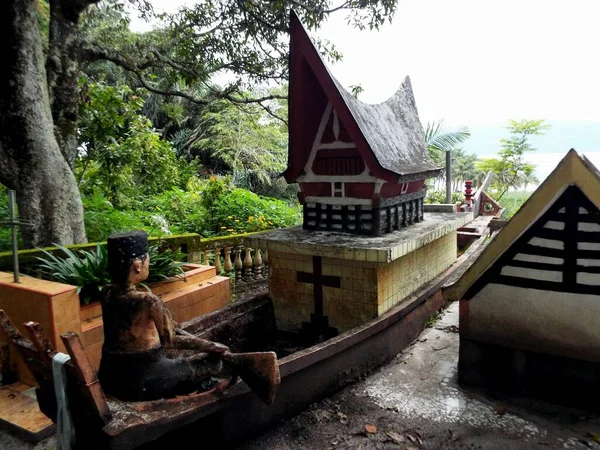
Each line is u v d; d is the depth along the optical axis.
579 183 2.88
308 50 4.09
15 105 5.54
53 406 2.36
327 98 4.42
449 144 13.20
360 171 4.35
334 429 3.06
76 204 6.13
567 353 3.17
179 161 14.37
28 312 3.66
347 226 4.57
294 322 4.58
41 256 4.92
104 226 7.36
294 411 3.19
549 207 3.07
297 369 3.02
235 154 17.61
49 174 5.80
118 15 12.38
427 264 5.12
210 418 2.66
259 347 4.41
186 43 8.70
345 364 3.59
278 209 10.98
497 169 15.20
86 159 9.02
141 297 2.36
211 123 18.64
